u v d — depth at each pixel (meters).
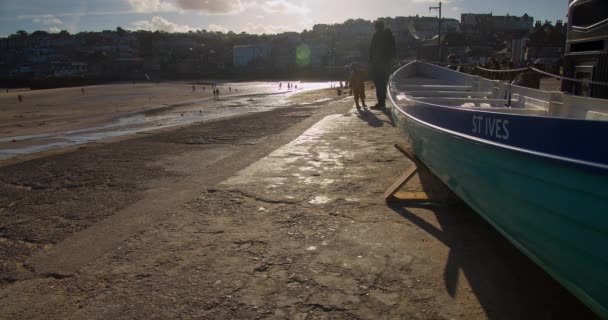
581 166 2.09
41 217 4.60
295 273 3.18
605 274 2.13
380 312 2.69
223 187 5.37
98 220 4.43
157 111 42.31
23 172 6.87
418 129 4.53
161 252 3.59
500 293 2.88
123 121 31.98
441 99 5.88
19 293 3.04
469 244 3.63
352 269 3.23
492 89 6.81
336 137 8.51
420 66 9.48
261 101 44.78
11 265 3.49
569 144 2.19
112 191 5.50
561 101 4.86
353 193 5.03
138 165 7.02
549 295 2.85
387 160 6.54
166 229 4.07
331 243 3.69
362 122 10.33
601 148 2.01
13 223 4.44
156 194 5.25
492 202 3.05
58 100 77.19
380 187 5.24
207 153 7.85
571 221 2.25
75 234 4.06
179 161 7.23
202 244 3.72
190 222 4.23
